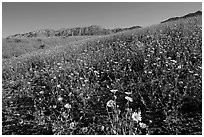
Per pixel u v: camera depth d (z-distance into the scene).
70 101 6.12
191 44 8.99
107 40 14.70
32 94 7.09
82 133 4.47
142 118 4.80
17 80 9.92
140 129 4.36
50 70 9.64
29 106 6.57
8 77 11.28
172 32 11.80
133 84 6.36
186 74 6.36
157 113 4.91
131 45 10.73
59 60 12.09
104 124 4.69
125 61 8.62
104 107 5.53
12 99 7.42
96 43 14.88
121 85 6.32
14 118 5.87
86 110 5.41
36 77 9.75
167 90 5.54
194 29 11.25
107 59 9.62
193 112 4.77
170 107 5.00
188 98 5.20
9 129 5.23
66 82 7.81
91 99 6.01
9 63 15.03
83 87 6.53
